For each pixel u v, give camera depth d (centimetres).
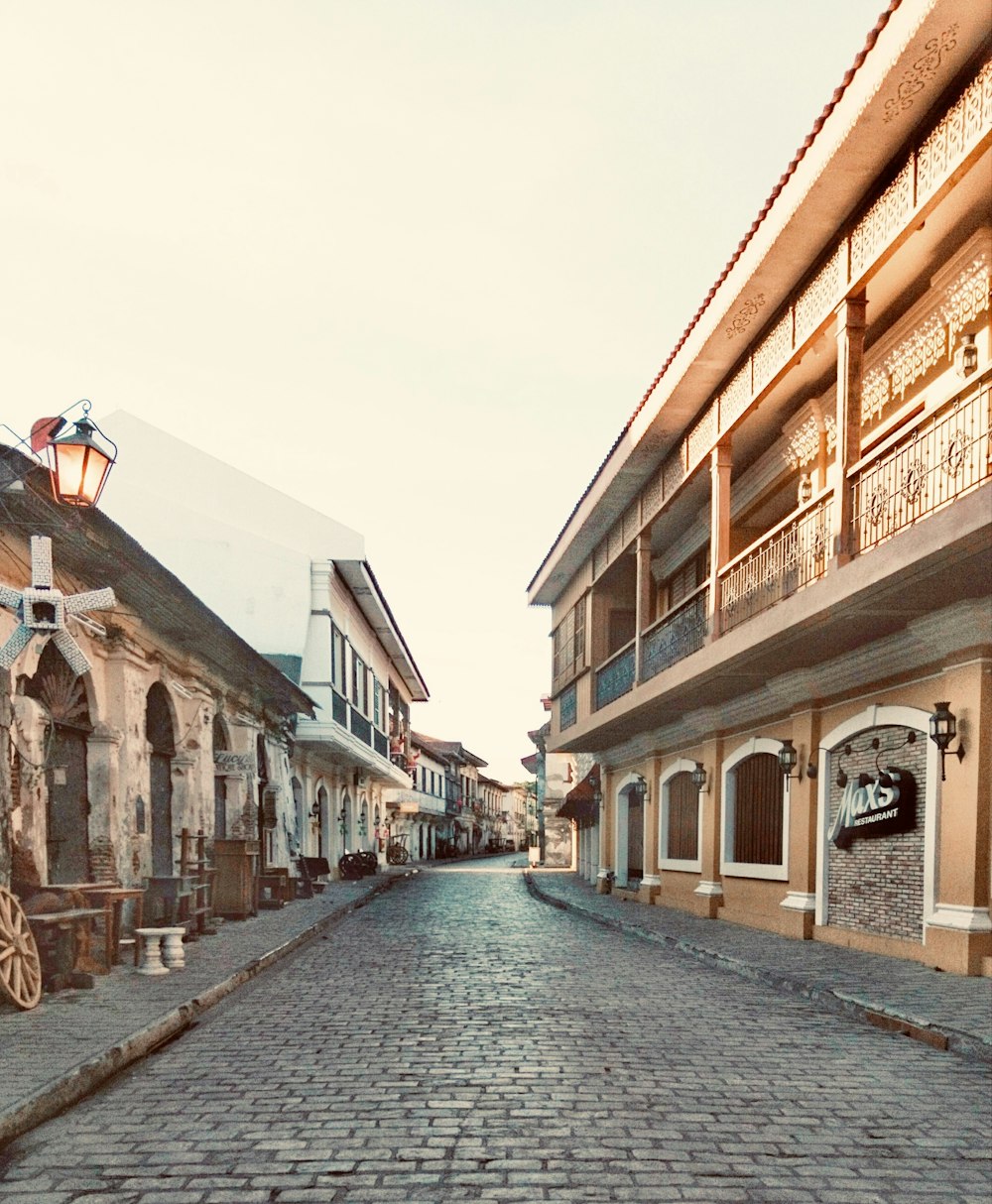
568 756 4972
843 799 1277
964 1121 543
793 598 1109
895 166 947
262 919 1576
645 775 2202
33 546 814
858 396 1039
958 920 1009
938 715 1021
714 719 1717
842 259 1049
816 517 1149
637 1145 497
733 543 1831
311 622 2397
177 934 1018
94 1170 461
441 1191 436
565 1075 630
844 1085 613
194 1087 600
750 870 1584
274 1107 557
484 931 1562
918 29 789
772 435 1595
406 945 1352
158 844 1384
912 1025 761
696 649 1501
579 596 2317
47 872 996
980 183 925
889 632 1123
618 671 1980
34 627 801
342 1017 821
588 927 1647
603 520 2027
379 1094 584
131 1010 770
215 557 2366
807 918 1348
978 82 809
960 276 1062
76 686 1122
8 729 884
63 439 793
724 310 1234
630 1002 902
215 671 1622
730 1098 582
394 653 3647
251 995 927
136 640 1262
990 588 927
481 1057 676
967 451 891
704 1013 852
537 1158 477
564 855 4903
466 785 8475
